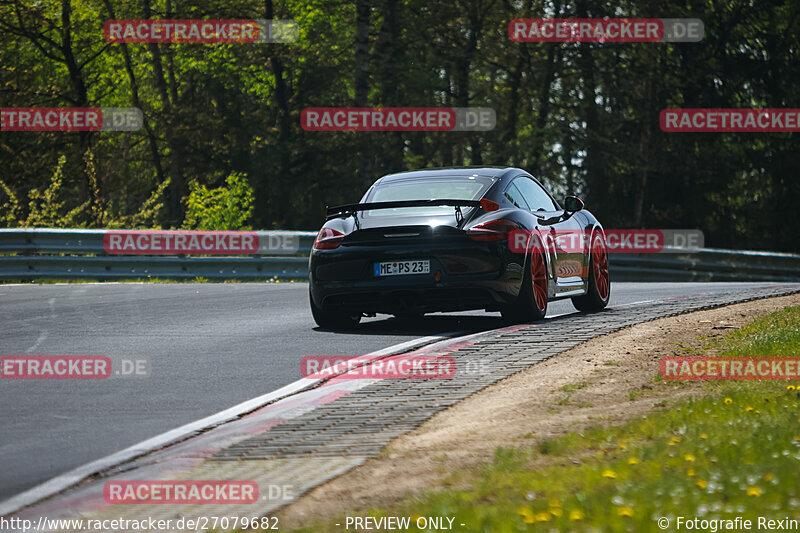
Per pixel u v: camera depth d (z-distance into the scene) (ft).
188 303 162.40
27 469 67.46
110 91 577.02
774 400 72.18
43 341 123.65
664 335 104.22
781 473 52.26
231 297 171.12
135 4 483.92
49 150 447.01
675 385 80.94
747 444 59.16
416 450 65.87
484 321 130.11
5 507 59.16
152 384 95.30
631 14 464.24
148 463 67.56
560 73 474.49
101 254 219.61
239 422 78.59
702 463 55.67
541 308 120.88
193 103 525.34
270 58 483.51
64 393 92.53
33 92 465.06
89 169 362.33
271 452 67.82
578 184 492.95
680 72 474.49
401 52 463.42
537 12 468.75
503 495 53.01
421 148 499.92
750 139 476.13
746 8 472.44
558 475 55.93
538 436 67.26
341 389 87.97
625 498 49.73
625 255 267.59
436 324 128.26
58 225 298.35
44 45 513.04
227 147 483.92
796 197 483.92
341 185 483.92
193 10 468.75
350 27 530.68
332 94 521.65
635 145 480.23
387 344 111.45
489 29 472.03
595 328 109.40
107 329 132.77
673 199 501.97
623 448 60.85
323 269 120.57
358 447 67.72
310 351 109.70
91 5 491.31
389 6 458.91
